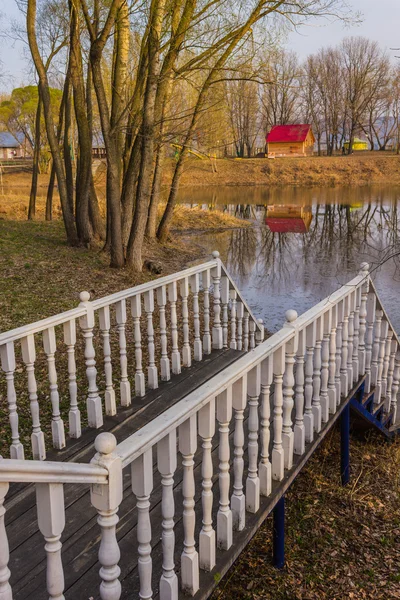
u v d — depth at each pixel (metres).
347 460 5.09
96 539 3.11
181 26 12.22
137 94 13.52
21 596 2.67
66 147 17.61
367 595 3.64
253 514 3.21
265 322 12.18
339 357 4.61
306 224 28.72
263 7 12.42
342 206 36.50
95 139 28.16
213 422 2.65
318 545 4.16
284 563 3.90
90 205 17.58
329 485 5.03
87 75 17.50
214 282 6.32
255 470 3.18
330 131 79.62
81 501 3.49
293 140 69.12
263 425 3.31
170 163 23.30
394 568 3.91
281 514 3.76
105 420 4.75
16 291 10.94
